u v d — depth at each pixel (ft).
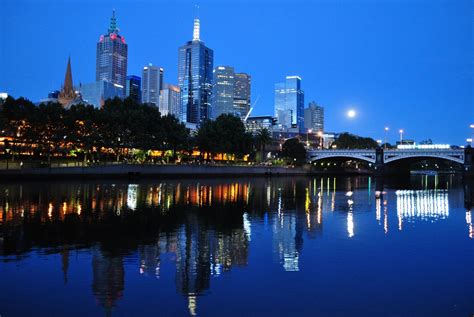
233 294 61.21
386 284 66.13
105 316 53.06
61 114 339.16
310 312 54.85
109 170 367.04
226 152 521.65
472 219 139.85
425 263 78.64
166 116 456.86
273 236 103.86
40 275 68.85
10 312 53.98
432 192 290.97
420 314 54.60
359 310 55.83
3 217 127.75
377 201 209.46
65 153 417.69
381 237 104.01
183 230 110.73
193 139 523.70
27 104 322.75
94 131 361.71
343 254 85.20
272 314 54.24
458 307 57.00
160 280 67.15
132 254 83.30
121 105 410.11
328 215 147.74
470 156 522.47
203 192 249.96
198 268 73.97
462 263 78.64
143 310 55.06
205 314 53.98
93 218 128.36
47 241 94.27
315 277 69.36
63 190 231.91
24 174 301.22
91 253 83.46
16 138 332.19
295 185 367.86
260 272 72.08
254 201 198.29
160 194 223.30
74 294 60.44
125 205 164.04
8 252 83.76
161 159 493.77
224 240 98.12
